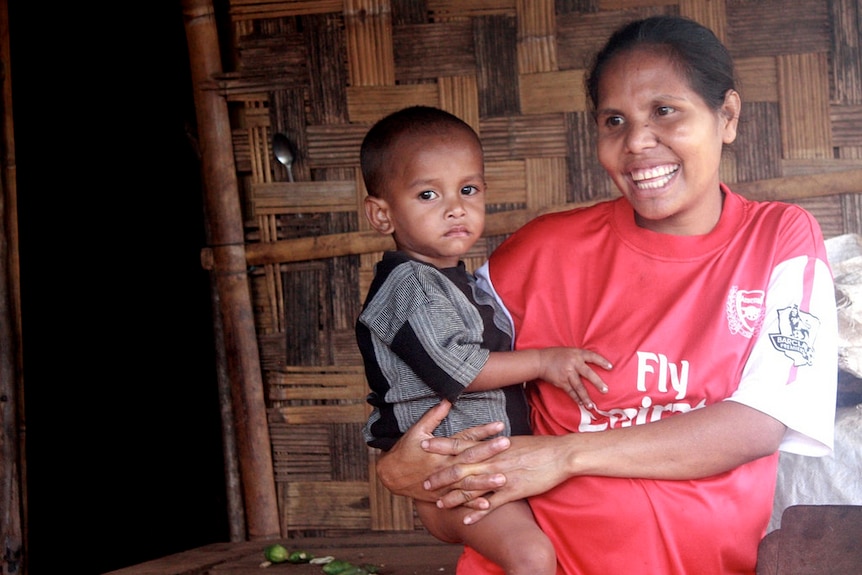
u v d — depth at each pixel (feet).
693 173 6.57
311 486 12.20
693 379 6.53
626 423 6.71
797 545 5.39
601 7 11.73
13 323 11.01
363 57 12.05
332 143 12.11
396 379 7.10
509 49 11.90
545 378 6.83
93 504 17.66
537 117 11.86
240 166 12.30
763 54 11.59
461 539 6.91
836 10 11.43
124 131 18.69
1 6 11.10
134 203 18.94
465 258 12.00
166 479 18.54
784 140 11.57
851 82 11.46
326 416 12.15
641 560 6.45
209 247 12.35
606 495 6.49
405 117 7.50
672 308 6.68
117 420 18.37
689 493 6.44
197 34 12.16
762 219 6.89
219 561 10.85
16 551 10.82
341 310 12.16
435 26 11.97
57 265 18.03
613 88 6.62
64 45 17.87
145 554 17.44
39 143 17.78
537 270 7.30
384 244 11.93
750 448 6.31
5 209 11.03
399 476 6.89
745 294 6.60
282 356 12.29
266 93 12.17
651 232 6.94
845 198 11.50
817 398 6.31
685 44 6.52
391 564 10.41
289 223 12.26
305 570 10.29
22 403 11.03
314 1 12.09
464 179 7.29
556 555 6.66
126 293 18.85
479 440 6.80
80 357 18.15
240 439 12.23
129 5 17.95
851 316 9.51
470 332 6.95
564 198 11.84
